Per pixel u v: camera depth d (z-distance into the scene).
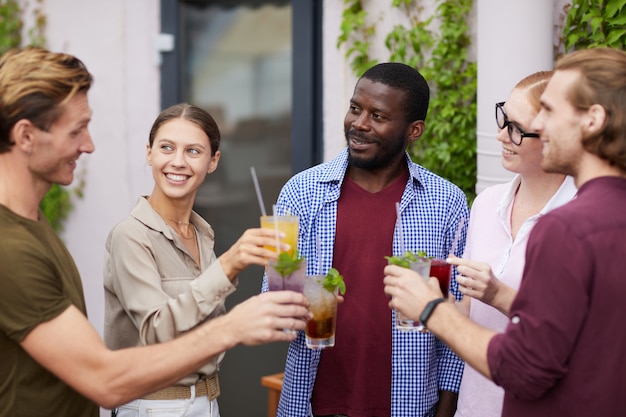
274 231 2.06
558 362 1.73
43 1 4.82
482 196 2.62
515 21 3.29
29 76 1.83
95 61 4.75
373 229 2.64
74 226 4.85
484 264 2.28
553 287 1.72
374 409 2.61
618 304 1.73
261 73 4.56
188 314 2.13
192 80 4.71
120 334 2.43
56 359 1.80
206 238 2.65
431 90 3.95
